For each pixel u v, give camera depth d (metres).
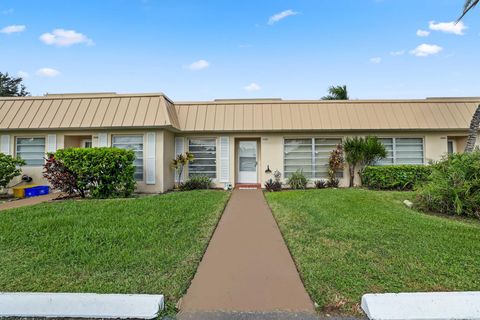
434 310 2.57
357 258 3.76
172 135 12.06
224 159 12.17
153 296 2.77
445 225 5.31
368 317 2.56
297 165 12.26
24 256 3.86
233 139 12.18
